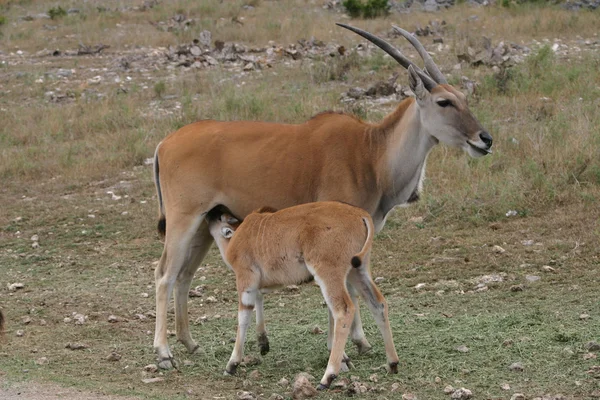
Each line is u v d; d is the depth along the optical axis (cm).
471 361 1358
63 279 1995
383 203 1473
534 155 2348
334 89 3412
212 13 5412
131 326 1669
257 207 1448
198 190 1442
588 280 1703
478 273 1806
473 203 2147
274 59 4078
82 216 2428
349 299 1273
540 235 1961
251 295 1345
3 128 3269
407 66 1471
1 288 1947
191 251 1494
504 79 3130
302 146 1439
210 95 3478
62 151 2977
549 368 1304
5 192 2684
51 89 3828
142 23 5262
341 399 1234
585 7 4753
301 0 5647
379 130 1451
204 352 1488
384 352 1430
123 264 2077
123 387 1305
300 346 1486
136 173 2758
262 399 1248
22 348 1541
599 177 2172
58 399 1237
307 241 1281
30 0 6228
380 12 4938
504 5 4894
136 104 3469
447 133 1433
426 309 1638
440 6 5128
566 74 3152
